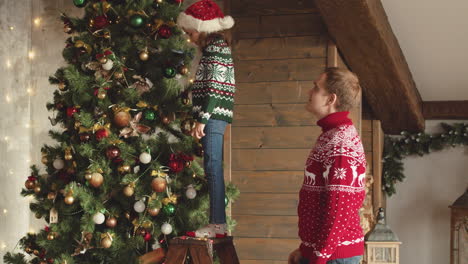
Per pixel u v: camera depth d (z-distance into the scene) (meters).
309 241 2.06
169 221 3.00
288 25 3.78
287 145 3.76
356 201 2.00
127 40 2.96
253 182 3.80
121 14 2.95
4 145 4.92
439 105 6.15
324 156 2.04
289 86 3.77
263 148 3.80
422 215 6.41
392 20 4.16
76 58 3.03
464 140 6.16
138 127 2.90
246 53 3.84
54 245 2.95
